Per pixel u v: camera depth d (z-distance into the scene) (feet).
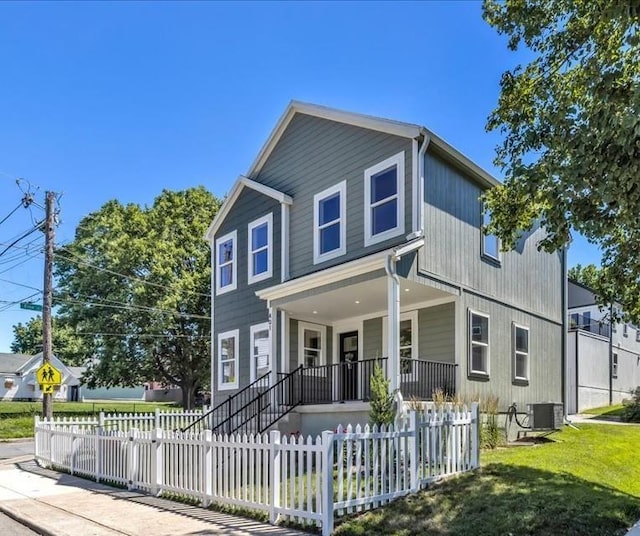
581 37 32.07
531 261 56.80
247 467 26.96
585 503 24.50
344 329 56.75
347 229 47.60
